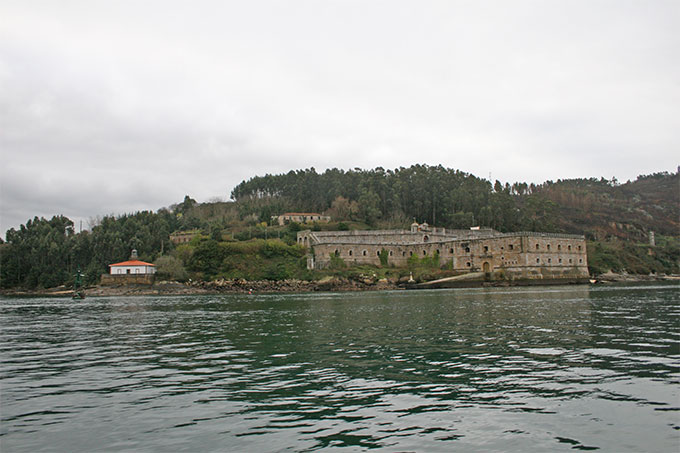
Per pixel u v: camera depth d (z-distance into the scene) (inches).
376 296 3892.7
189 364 1047.0
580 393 761.0
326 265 6294.3
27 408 724.7
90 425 646.5
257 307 2802.7
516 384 821.2
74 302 3951.8
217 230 7145.7
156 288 5629.9
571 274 6053.2
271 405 725.3
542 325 1589.6
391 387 818.2
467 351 1131.9
